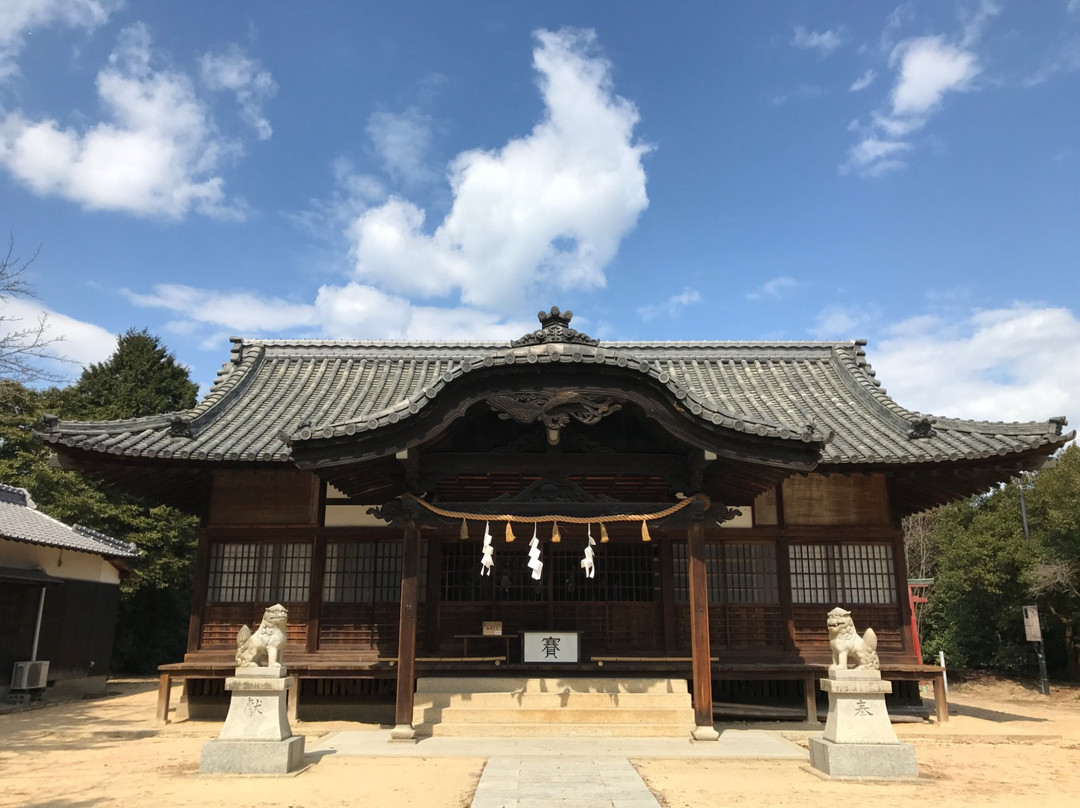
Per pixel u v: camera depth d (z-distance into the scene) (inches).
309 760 372.2
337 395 629.3
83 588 805.9
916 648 595.5
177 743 445.4
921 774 350.0
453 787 313.7
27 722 556.1
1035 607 912.9
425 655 532.4
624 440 446.6
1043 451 478.0
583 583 552.1
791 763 370.0
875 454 508.1
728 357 693.3
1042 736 480.1
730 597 550.0
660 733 440.8
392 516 432.5
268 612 372.8
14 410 951.6
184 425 526.0
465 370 394.0
